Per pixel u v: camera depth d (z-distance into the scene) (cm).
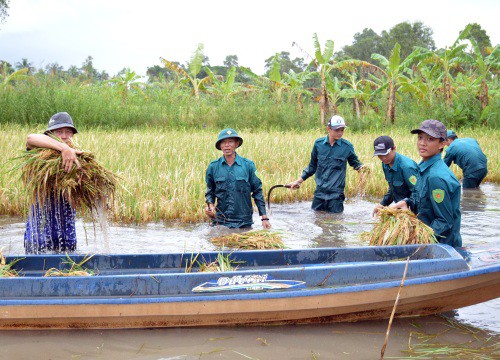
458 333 479
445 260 506
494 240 749
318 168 958
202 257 580
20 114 1945
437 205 541
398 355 433
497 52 2453
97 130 1727
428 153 545
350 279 505
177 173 1048
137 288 490
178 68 2512
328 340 464
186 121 2178
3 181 979
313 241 755
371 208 996
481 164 1219
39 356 432
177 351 441
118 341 462
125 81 2495
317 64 2325
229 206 812
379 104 2728
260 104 2395
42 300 472
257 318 490
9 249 700
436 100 2588
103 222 654
